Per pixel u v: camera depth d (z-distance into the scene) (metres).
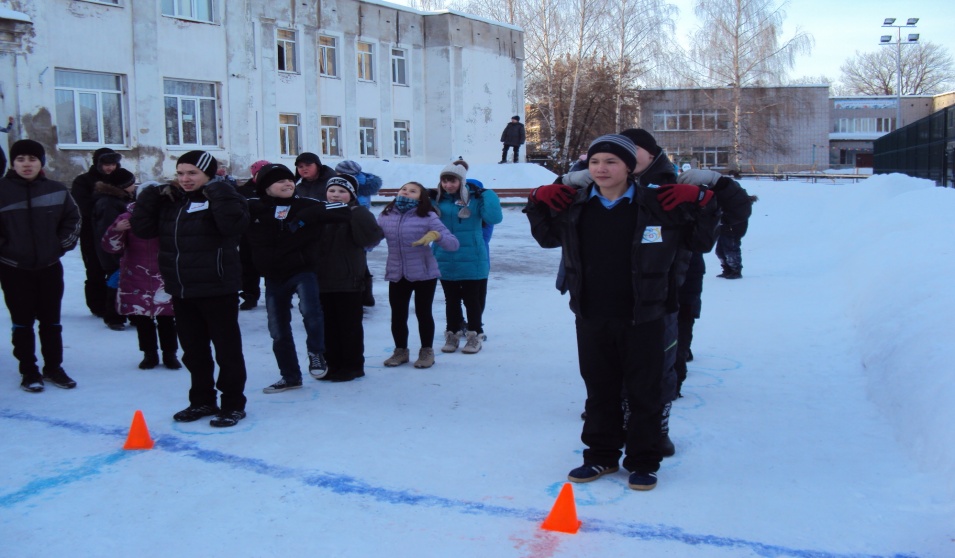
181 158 5.18
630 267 4.03
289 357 6.21
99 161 8.37
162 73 23.61
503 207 25.89
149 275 6.65
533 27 43.69
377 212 25.23
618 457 4.36
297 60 28.62
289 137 28.86
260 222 6.06
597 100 46.28
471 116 35.19
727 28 48.25
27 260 5.97
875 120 78.12
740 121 54.69
